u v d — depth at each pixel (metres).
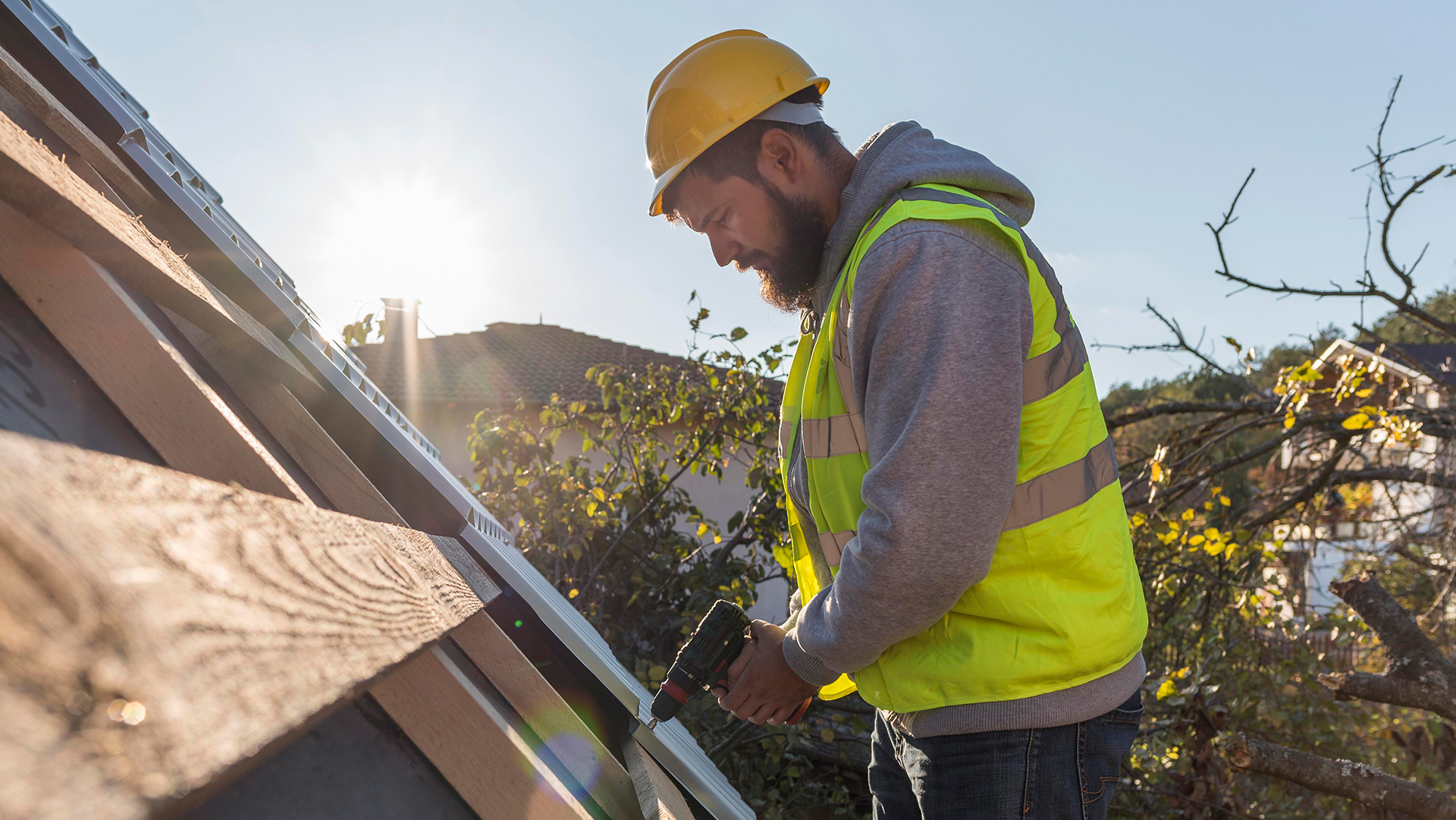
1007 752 1.17
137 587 0.26
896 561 1.06
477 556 1.36
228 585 0.33
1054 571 1.17
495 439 4.63
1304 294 4.62
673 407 4.77
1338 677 3.67
